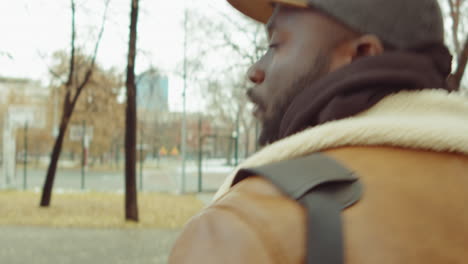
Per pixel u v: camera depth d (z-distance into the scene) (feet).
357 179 1.49
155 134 186.29
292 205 1.39
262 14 2.22
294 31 1.89
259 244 1.32
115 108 56.49
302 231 1.35
